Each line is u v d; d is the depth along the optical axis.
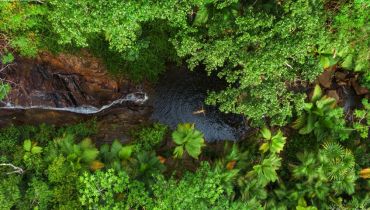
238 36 8.16
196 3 7.94
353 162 9.64
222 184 9.80
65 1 7.08
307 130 11.27
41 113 11.52
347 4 7.88
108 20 7.16
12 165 9.46
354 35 8.34
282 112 8.52
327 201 10.21
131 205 8.23
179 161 11.47
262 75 8.43
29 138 11.16
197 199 8.29
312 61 8.48
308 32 7.22
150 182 9.62
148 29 10.86
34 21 9.61
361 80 11.48
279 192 10.66
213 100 9.17
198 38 8.77
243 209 8.59
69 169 9.66
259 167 10.48
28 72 10.77
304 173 10.37
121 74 11.48
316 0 7.56
